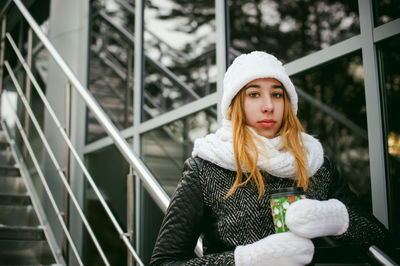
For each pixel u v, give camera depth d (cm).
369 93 142
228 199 85
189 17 240
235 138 85
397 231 132
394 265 79
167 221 87
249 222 83
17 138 484
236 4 208
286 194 75
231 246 83
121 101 306
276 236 72
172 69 251
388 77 141
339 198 94
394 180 135
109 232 300
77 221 323
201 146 90
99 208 316
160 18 268
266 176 86
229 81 92
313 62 168
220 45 212
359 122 168
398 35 136
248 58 90
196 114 227
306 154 89
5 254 207
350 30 156
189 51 237
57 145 340
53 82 362
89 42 358
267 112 87
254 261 72
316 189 90
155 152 260
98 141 323
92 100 183
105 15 338
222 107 94
